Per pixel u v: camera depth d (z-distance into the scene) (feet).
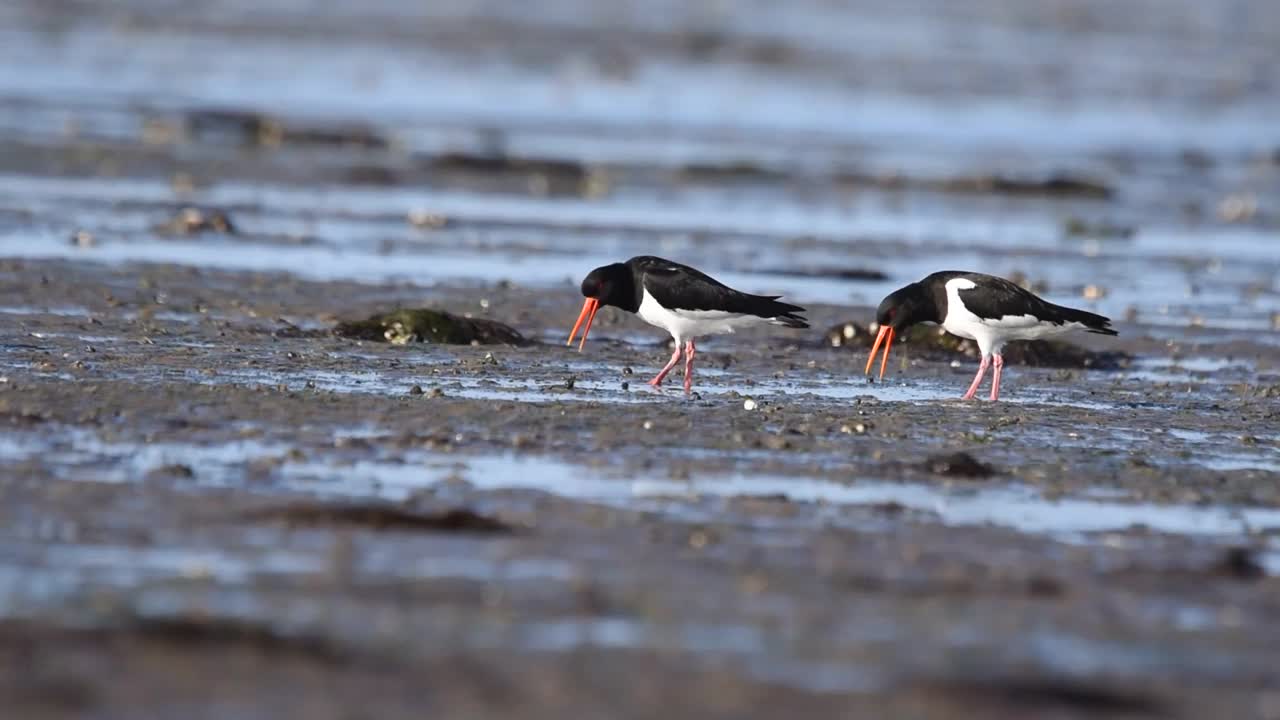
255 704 26.66
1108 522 40.27
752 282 83.10
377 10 238.27
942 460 44.93
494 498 39.68
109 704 26.45
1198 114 194.29
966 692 28.22
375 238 91.09
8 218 89.10
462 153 127.85
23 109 139.44
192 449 43.24
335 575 33.35
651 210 109.40
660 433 47.42
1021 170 142.72
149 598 31.50
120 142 124.57
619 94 180.55
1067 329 55.98
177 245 84.02
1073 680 29.07
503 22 235.81
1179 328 75.20
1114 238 107.04
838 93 192.75
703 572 34.53
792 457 45.39
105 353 56.18
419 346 61.77
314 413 47.85
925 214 114.93
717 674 28.73
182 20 216.33
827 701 27.66
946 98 194.70
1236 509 42.29
